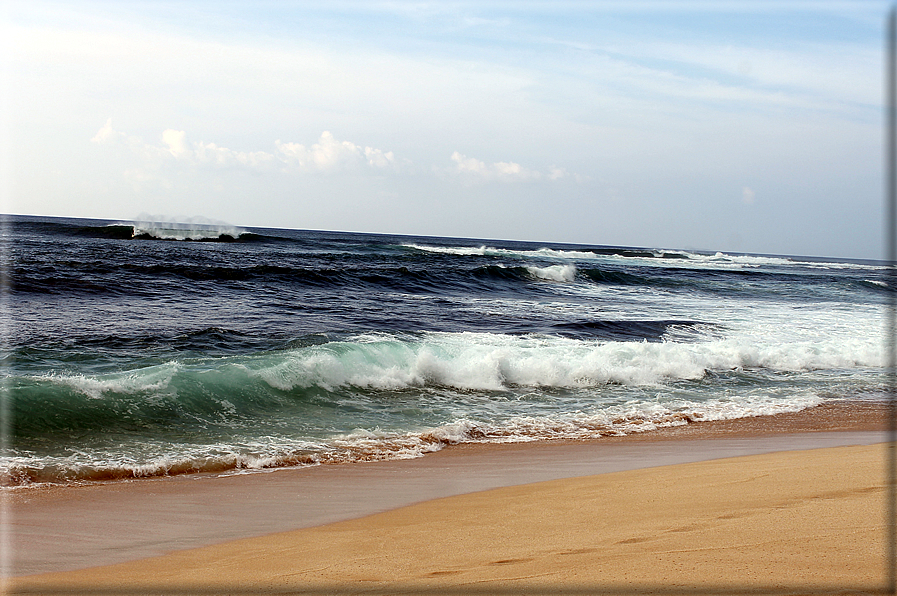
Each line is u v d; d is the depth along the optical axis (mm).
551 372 10852
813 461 6262
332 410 8562
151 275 20578
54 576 3639
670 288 28391
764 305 23453
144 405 7727
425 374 10344
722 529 3918
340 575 3465
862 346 14391
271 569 3656
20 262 20844
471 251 46031
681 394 10461
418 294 21328
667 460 6742
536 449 7289
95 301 15750
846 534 3689
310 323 14336
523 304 20031
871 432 8281
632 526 4160
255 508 5117
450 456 6949
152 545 4250
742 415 9234
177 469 6176
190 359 9492
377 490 5637
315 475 6121
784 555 3332
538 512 4766
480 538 4102
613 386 10828
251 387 8742
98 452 6441
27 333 11531
